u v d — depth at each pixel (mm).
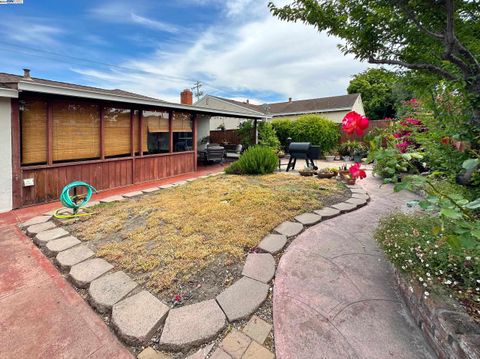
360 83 19891
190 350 1580
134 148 6430
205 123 13805
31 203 4590
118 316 1808
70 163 5102
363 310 1858
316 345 1572
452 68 1906
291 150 8055
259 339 1641
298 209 4035
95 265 2490
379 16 1855
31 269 2506
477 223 1087
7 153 4262
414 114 2254
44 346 1608
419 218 2535
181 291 2098
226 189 5234
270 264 2488
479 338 1260
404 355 1486
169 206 4176
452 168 1798
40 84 4242
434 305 1525
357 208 4262
